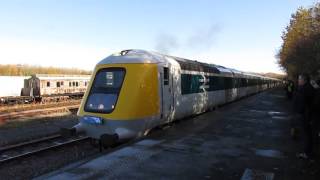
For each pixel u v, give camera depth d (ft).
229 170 25.98
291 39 105.19
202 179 23.90
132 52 45.37
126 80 42.09
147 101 42.50
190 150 32.01
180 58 55.98
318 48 73.77
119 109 40.75
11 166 38.50
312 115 29.30
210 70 70.33
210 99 69.51
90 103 43.01
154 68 44.09
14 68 229.45
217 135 40.16
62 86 159.94
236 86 102.47
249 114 63.67
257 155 30.58
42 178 23.89
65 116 87.71
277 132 42.68
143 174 24.75
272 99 114.01
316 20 80.59
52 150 45.57
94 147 46.24
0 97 127.85
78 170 25.53
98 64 45.11
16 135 59.82
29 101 138.31
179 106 51.29
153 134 40.83
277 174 25.16
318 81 36.17
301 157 29.60
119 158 28.81
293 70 120.67
